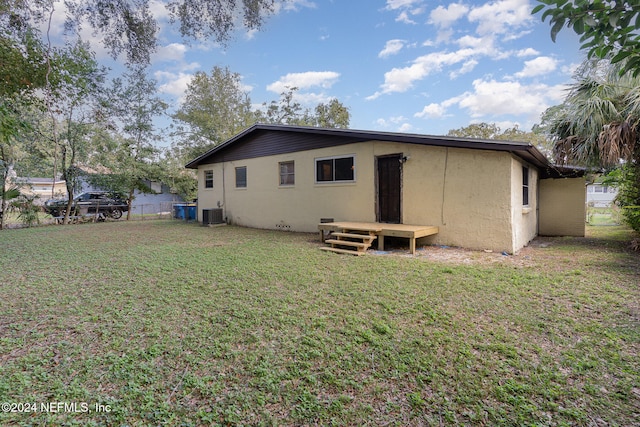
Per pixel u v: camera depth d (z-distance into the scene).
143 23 5.03
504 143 5.68
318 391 2.00
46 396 1.96
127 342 2.64
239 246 7.33
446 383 2.04
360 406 1.85
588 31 1.73
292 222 10.31
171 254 6.40
